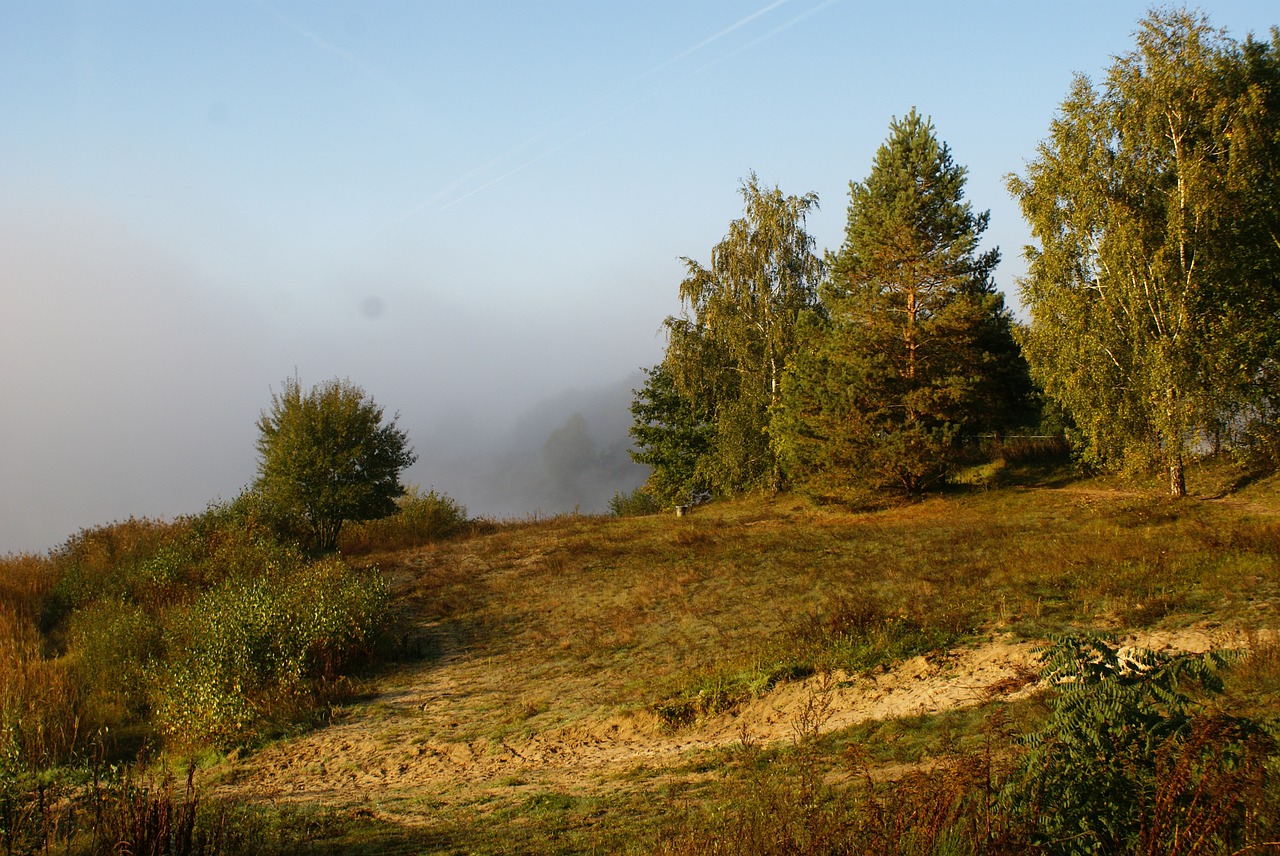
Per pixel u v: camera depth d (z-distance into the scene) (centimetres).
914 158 3281
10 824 700
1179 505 2461
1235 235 2459
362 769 1179
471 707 1436
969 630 1318
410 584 2559
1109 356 2633
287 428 3194
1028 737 534
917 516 2961
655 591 2117
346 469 3170
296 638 1677
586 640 1781
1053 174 2691
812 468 3362
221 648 1577
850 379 3169
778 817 586
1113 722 506
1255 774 475
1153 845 452
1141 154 2583
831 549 2438
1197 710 711
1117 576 1512
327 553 3106
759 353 3997
